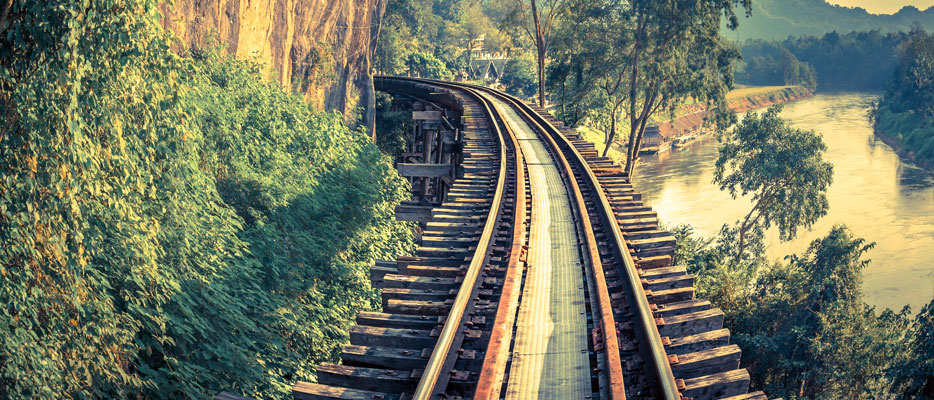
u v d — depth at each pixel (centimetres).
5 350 586
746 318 2222
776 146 3900
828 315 2016
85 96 629
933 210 5341
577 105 4144
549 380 486
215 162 1295
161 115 729
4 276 607
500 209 973
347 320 1329
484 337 545
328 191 1689
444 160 2517
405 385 461
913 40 11556
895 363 1773
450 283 668
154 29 670
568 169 1244
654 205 5922
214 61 1808
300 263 1323
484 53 13350
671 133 9975
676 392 410
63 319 670
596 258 704
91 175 654
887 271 4141
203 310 934
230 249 1113
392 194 2038
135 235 800
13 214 605
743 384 459
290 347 1130
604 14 3862
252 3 2258
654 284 652
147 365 802
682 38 3662
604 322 534
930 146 7138
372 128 3828
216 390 873
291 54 2805
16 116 596
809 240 4844
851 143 8544
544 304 620
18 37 574
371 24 3772
